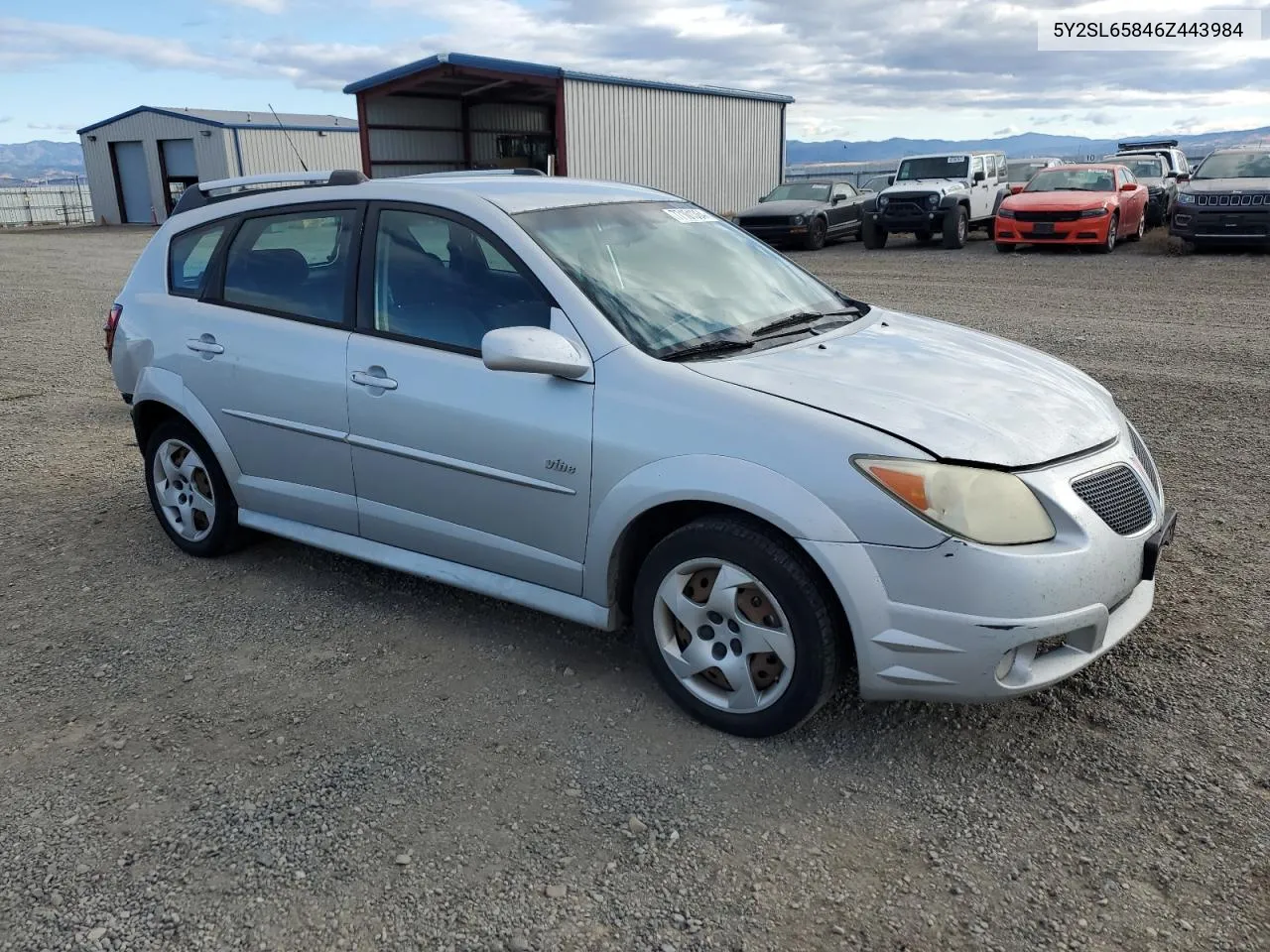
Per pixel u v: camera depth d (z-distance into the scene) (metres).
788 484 2.84
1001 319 10.70
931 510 2.71
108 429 7.16
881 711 3.27
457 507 3.62
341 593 4.29
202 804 2.87
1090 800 2.80
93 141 42.00
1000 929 2.35
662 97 27.19
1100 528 2.88
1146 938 2.31
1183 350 8.84
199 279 4.51
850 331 3.72
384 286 3.83
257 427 4.19
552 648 3.76
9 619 4.11
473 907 2.45
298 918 2.43
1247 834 2.64
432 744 3.14
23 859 2.65
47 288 16.41
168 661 3.72
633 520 3.15
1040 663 2.87
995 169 22.02
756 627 2.99
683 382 3.10
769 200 22.00
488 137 32.12
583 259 3.55
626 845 2.66
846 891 2.49
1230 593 4.03
